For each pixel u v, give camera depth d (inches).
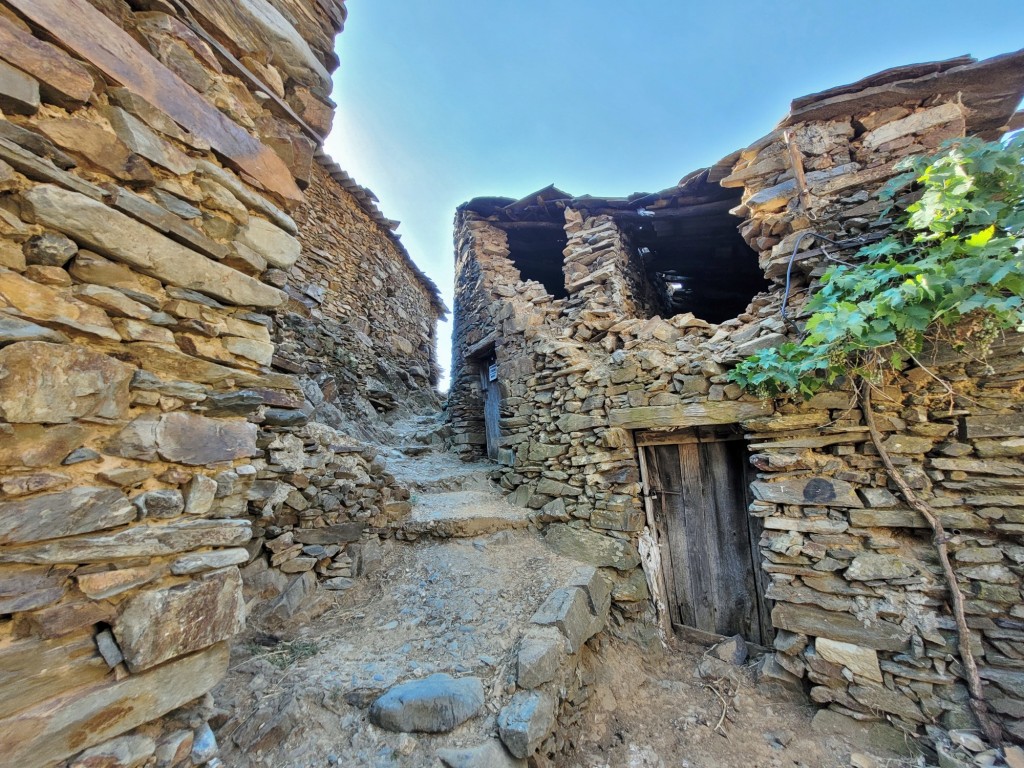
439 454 250.8
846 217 122.0
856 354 105.1
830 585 105.6
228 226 60.1
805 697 107.5
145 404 48.9
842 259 118.1
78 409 42.4
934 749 90.3
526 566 135.8
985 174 95.7
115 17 51.6
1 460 37.5
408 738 76.8
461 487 196.1
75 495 41.4
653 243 240.8
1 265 39.3
